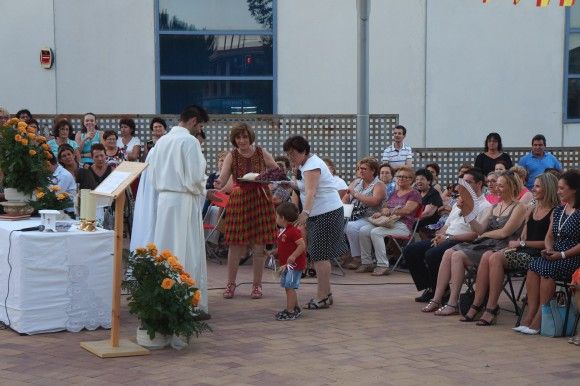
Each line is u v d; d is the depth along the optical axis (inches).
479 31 621.9
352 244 431.5
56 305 275.7
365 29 455.5
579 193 283.0
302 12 611.8
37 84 590.6
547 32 629.6
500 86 626.8
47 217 279.9
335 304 337.7
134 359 247.8
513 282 393.4
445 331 287.4
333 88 614.9
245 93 617.0
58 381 225.5
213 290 367.9
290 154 320.5
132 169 254.7
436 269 330.3
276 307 330.0
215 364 243.1
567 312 279.6
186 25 610.2
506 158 514.0
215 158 522.3
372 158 439.2
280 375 231.8
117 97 601.6
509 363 245.1
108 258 282.7
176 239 294.4
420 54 617.6
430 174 435.2
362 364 243.6
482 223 319.3
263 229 343.9
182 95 613.0
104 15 595.8
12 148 305.9
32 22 587.2
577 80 637.3
